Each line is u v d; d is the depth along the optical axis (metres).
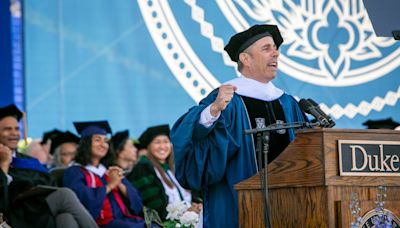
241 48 13.73
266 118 13.43
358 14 22.16
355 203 10.46
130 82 20.97
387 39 22.28
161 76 21.06
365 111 21.95
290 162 11.01
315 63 21.86
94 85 20.83
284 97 13.88
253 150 13.20
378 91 22.08
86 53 20.80
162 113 21.17
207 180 12.95
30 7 20.53
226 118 13.20
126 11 20.92
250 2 21.53
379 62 22.19
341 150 10.62
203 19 21.19
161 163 22.02
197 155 12.84
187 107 21.16
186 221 16.17
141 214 21.28
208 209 13.16
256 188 11.37
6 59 20.48
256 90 13.61
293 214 10.93
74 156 21.50
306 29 21.89
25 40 20.52
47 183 19.77
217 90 13.50
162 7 21.06
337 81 21.92
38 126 20.77
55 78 20.69
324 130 10.65
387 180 10.72
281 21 21.75
